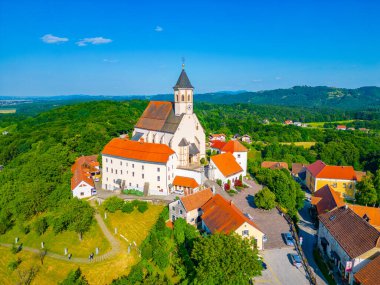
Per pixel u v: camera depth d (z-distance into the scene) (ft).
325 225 260.62
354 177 430.20
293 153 644.69
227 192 351.46
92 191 346.13
